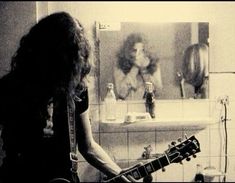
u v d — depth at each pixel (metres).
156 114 1.55
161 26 1.54
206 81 1.55
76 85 1.34
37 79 1.32
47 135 1.31
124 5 1.52
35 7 1.44
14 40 1.43
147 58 1.54
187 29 1.54
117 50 1.53
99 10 1.51
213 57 1.55
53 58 1.32
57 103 1.32
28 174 1.30
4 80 1.34
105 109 1.52
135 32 1.53
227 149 1.53
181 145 1.30
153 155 1.52
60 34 1.32
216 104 1.55
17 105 1.32
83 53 1.37
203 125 1.52
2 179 1.31
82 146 1.38
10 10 1.43
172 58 1.55
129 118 1.50
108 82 1.53
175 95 1.55
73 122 1.32
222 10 1.54
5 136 1.32
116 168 1.38
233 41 1.54
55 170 1.30
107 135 1.52
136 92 1.54
